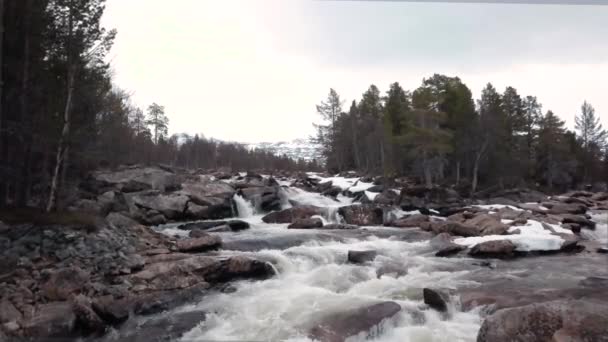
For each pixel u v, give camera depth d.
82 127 14.93
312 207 22.64
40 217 11.79
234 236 15.80
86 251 10.55
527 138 56.41
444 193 30.77
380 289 9.66
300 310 8.14
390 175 41.72
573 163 52.28
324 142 66.00
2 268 8.92
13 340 6.89
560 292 8.99
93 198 18.44
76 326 7.63
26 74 13.73
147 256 11.33
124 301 8.65
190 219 21.28
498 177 42.31
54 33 14.18
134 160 38.41
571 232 18.02
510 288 9.53
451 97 44.03
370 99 59.78
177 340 7.18
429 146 35.91
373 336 7.09
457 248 14.25
